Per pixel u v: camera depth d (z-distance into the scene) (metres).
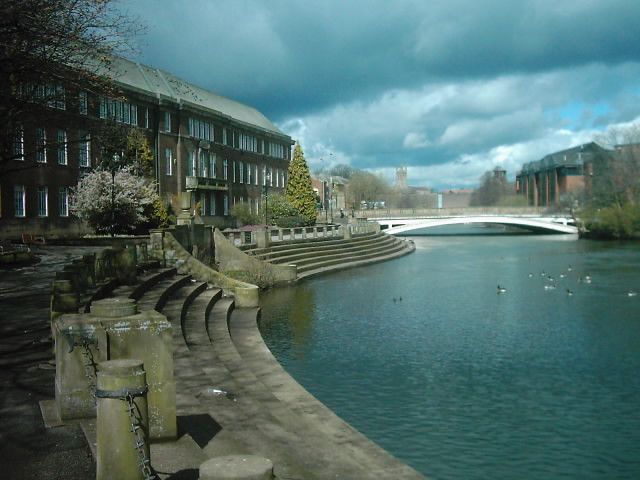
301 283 42.28
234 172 79.75
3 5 17.25
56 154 45.88
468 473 12.41
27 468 7.08
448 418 15.37
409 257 67.69
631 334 25.25
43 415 8.72
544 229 127.06
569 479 12.25
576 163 144.88
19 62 19.28
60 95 21.23
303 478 8.39
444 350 22.39
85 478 6.82
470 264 58.03
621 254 68.12
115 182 44.09
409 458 13.09
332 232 63.31
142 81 62.81
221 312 24.62
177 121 64.38
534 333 25.52
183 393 11.82
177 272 29.47
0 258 26.25
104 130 25.77
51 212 45.53
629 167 95.00
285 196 84.44
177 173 63.78
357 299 34.59
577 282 43.31
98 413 6.04
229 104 88.50
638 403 16.55
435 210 109.00
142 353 8.05
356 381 18.34
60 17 19.34
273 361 18.23
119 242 38.41
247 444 9.42
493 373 19.34
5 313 16.09
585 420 15.38
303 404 14.08
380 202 162.38
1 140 21.23
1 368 11.23
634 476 12.30
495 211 113.69
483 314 30.08
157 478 6.60
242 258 38.69
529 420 15.33
